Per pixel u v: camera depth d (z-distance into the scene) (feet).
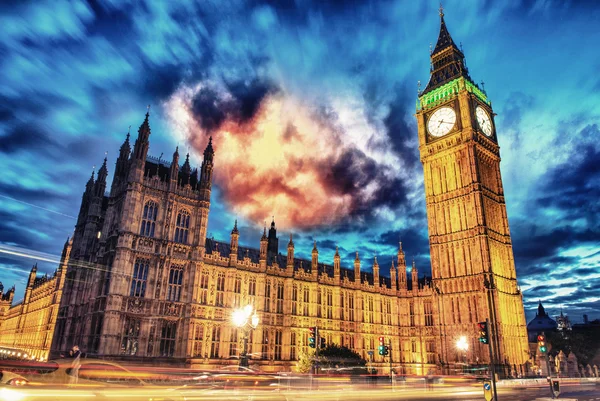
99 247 200.03
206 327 193.06
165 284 186.09
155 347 177.17
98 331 174.09
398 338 282.36
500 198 279.28
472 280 249.14
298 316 234.58
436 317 260.62
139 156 193.16
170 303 185.06
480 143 275.59
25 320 404.36
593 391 147.64
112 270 175.32
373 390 143.33
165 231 191.93
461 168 272.51
